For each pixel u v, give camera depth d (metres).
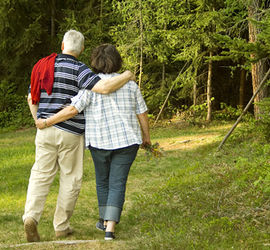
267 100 6.70
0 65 18.95
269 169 4.62
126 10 14.27
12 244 3.33
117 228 3.92
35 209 3.45
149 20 14.48
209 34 12.92
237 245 3.04
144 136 3.68
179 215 4.12
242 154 7.02
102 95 3.41
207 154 7.92
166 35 13.53
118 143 3.38
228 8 11.15
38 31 16.89
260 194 4.27
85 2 17.58
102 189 3.75
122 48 14.51
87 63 16.06
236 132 8.23
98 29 16.25
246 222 3.59
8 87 18.59
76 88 3.52
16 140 13.26
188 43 13.40
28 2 17.06
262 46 4.20
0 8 16.75
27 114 18.00
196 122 14.12
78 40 3.59
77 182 3.58
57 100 3.48
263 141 7.39
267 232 3.33
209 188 4.99
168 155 8.56
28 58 18.38
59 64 3.50
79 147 3.57
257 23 4.62
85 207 4.82
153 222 3.95
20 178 6.80
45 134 3.46
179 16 13.49
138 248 3.03
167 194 5.02
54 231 3.86
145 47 14.43
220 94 16.83
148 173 6.86
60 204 3.59
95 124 3.43
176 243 3.09
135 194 5.36
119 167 3.43
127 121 3.41
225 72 16.77
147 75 16.06
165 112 16.28
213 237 3.23
